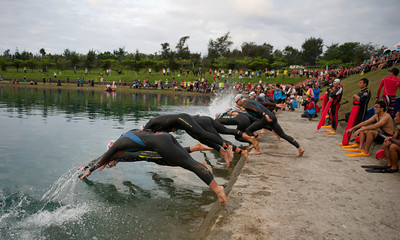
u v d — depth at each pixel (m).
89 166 4.41
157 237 2.73
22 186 3.92
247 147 6.74
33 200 3.52
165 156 3.39
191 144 6.74
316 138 7.28
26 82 49.69
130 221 3.06
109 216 3.17
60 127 8.61
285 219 2.73
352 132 6.71
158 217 3.17
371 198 3.30
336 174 4.22
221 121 6.67
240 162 5.19
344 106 11.03
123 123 9.76
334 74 27.20
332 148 6.07
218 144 4.75
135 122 10.09
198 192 3.94
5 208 3.29
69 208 3.35
